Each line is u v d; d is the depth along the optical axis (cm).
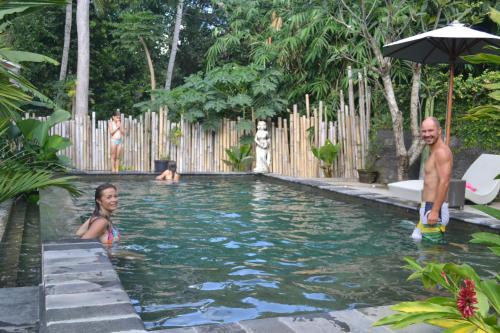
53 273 337
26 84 405
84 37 1619
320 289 363
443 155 516
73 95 1720
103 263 366
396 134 1004
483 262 448
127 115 2180
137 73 2336
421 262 444
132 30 1889
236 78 1411
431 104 1030
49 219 555
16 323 259
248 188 1030
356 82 1276
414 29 1157
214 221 640
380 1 1196
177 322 295
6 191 443
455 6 1040
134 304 326
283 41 1430
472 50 753
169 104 1445
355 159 1239
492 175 766
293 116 1352
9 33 1850
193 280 383
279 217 675
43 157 961
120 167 1390
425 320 162
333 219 663
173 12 2447
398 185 745
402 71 1246
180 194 918
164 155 1420
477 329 157
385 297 345
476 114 178
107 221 501
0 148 894
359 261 446
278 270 414
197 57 2478
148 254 463
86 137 1384
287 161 1367
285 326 255
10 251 484
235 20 1753
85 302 279
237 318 303
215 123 1432
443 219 521
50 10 2002
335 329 251
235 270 413
